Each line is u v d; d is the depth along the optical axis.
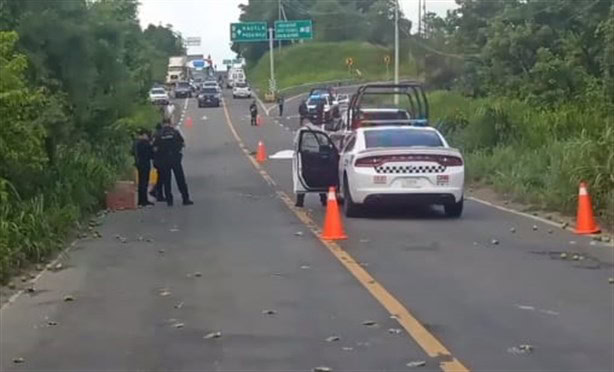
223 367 10.08
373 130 23.88
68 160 25.41
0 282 15.00
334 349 10.72
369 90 38.38
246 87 116.81
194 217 24.19
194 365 10.20
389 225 21.81
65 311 13.05
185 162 45.88
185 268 16.39
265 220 23.22
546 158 28.20
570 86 44.31
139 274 15.89
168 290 14.41
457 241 19.19
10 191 19.41
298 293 13.99
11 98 18.25
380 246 18.55
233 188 32.72
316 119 55.84
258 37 96.25
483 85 56.72
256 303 13.33
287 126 75.06
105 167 28.16
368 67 134.00
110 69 28.80
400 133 23.70
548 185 25.12
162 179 27.33
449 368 9.90
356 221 22.59
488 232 20.52
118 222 23.22
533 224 21.86
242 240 19.72
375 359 10.27
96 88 29.12
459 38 74.94
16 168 19.89
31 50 24.22
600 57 44.25
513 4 58.84
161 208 26.47
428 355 10.41
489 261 16.67
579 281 14.73
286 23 96.31
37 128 20.20
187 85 118.19
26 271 16.27
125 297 13.96
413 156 22.55
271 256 17.50
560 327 11.71
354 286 14.47
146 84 48.22
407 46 120.44
